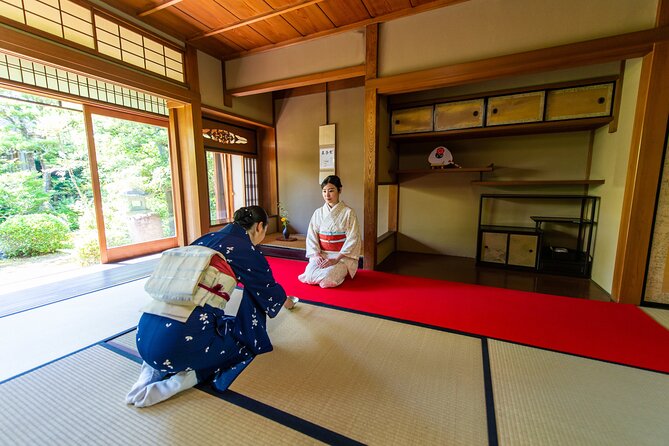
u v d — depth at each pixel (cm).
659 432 106
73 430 108
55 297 239
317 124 441
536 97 288
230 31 299
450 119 326
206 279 128
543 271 307
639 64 218
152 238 419
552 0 219
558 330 181
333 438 104
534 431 106
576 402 121
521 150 342
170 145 349
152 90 279
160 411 117
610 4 206
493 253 326
